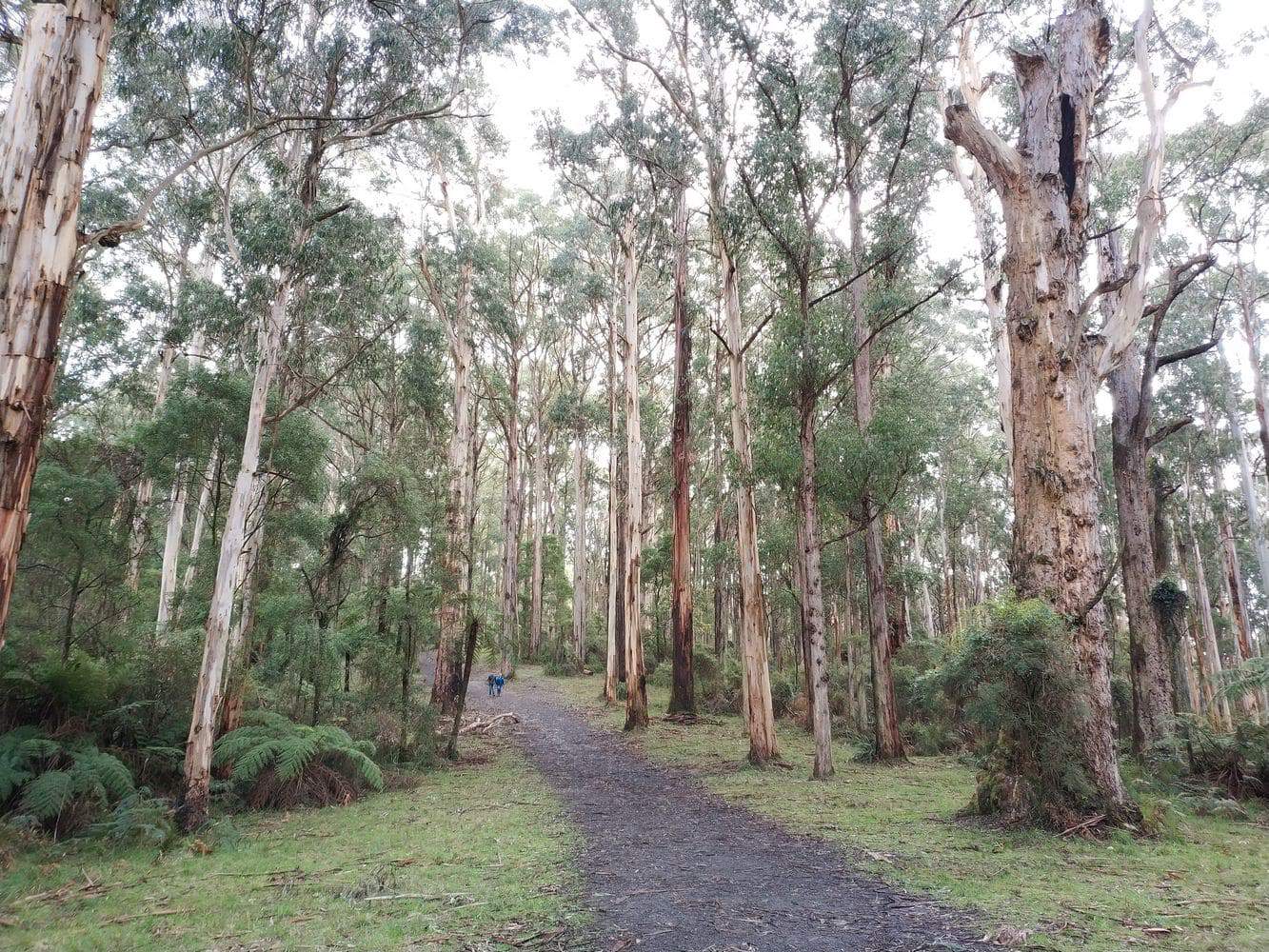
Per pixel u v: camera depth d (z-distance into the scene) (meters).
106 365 19.55
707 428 29.39
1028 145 9.80
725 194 16.11
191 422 14.11
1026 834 7.91
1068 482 9.05
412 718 15.25
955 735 17.73
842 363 13.76
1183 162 16.94
